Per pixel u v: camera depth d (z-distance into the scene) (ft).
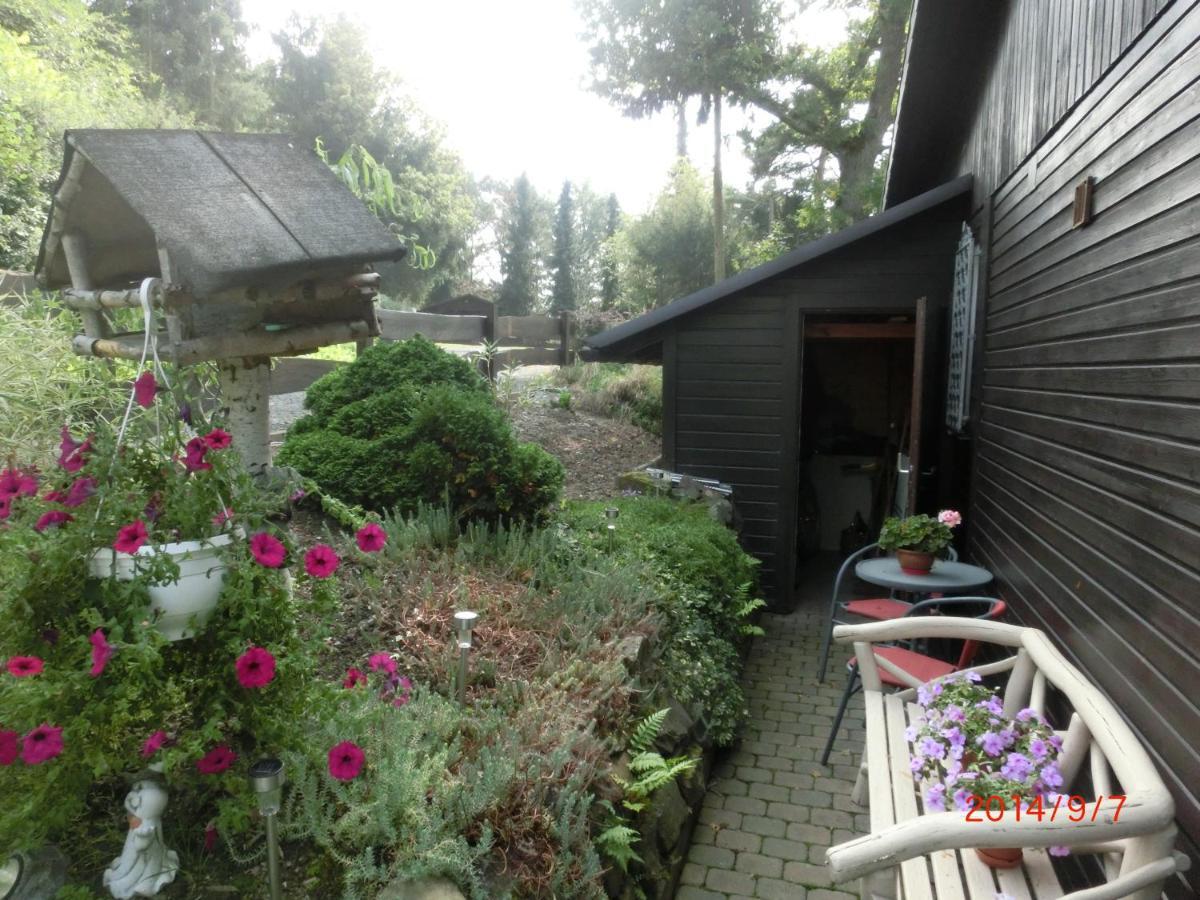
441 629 9.41
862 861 5.29
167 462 5.33
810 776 11.97
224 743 6.06
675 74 49.90
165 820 5.96
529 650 9.42
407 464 12.23
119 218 6.86
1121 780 5.76
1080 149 9.57
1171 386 6.68
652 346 22.29
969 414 16.29
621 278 73.31
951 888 6.20
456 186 94.79
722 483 20.54
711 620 14.06
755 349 20.10
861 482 26.91
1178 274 6.66
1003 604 11.41
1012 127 13.43
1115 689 7.67
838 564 25.12
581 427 25.89
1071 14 10.13
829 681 15.88
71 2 38.73
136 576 4.90
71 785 5.09
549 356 30.71
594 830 7.19
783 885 9.36
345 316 7.43
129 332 7.39
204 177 6.30
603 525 14.28
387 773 5.89
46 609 4.93
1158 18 7.24
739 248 67.77
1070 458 9.53
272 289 6.35
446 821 5.85
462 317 22.66
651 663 10.55
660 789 9.01
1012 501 12.57
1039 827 5.14
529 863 6.22
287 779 5.79
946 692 7.02
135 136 6.25
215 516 5.27
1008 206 13.64
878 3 44.50
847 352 27.12
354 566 10.46
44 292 11.78
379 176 17.99
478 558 11.59
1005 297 13.57
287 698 5.57
